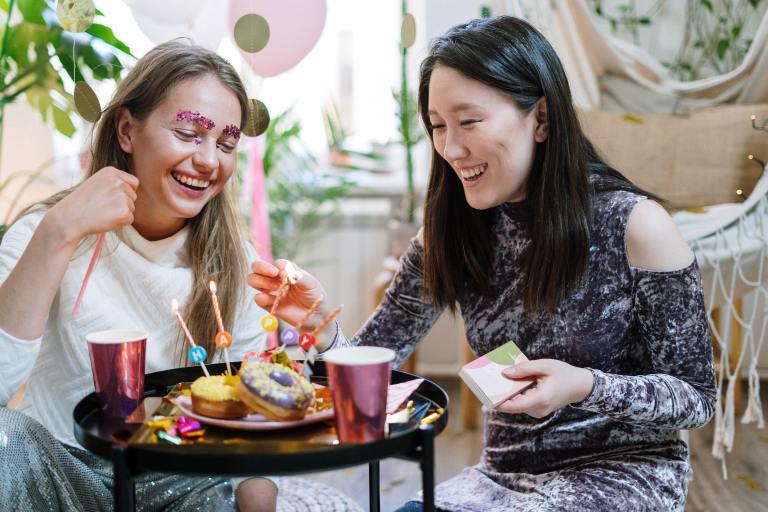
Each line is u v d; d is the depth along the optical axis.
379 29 3.14
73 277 1.22
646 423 1.10
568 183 1.16
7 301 1.04
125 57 1.89
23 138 3.02
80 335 1.22
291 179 2.94
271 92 3.11
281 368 0.96
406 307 1.38
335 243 3.13
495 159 1.15
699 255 1.98
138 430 0.90
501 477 1.23
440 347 3.10
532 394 1.02
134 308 1.26
